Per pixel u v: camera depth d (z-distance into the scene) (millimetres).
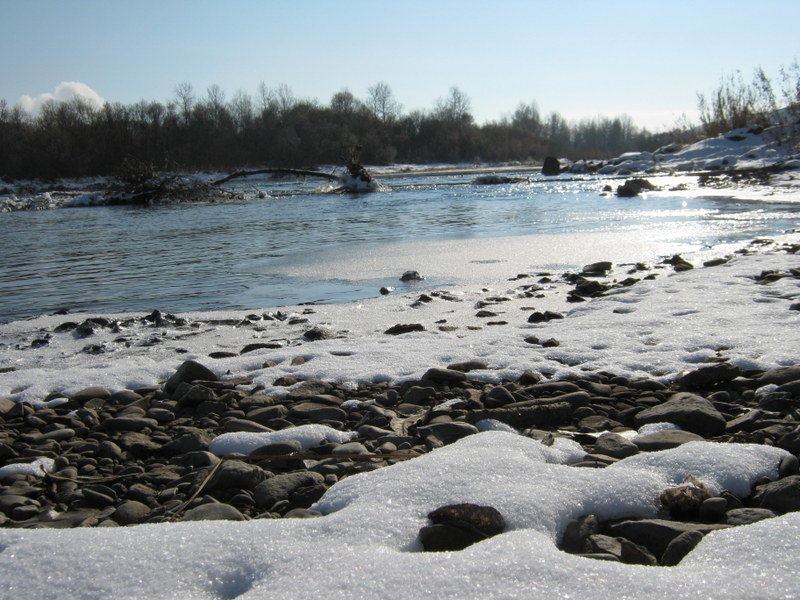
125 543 1891
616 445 2721
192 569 1789
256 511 2426
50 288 7742
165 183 23219
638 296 5469
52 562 1807
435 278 7324
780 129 26984
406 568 1676
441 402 3453
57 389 3979
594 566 1658
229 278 7895
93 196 22984
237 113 84250
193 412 3564
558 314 5070
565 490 2131
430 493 2123
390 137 85500
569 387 3479
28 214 19641
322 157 72875
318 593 1596
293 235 11742
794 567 1600
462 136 90500
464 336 4688
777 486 2152
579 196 18484
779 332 4113
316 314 5789
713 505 2076
